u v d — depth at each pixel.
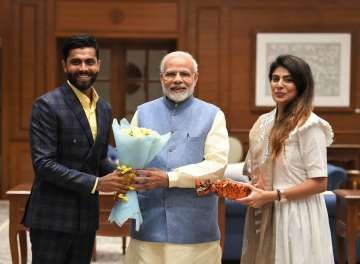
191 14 7.39
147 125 2.45
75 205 2.37
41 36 7.36
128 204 2.31
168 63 2.42
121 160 2.30
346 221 3.71
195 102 2.47
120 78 7.70
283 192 2.28
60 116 2.33
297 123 2.30
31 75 7.41
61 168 2.29
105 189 2.29
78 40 2.37
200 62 7.44
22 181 7.45
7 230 5.69
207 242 2.43
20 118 7.43
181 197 2.39
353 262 3.70
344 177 5.27
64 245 2.41
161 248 2.41
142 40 7.61
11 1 7.34
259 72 7.42
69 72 2.38
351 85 7.43
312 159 2.27
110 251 4.93
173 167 2.37
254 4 7.39
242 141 7.46
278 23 7.41
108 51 7.69
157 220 2.39
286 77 2.33
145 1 7.35
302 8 7.39
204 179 2.31
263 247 2.36
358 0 7.37
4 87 7.39
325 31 7.39
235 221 4.24
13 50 7.39
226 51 7.43
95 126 2.43
